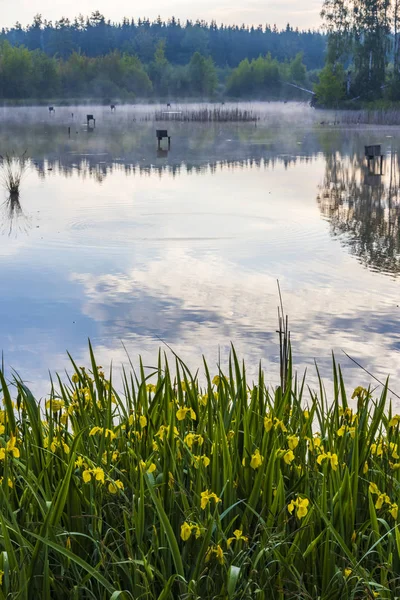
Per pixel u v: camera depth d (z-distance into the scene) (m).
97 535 2.26
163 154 31.20
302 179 22.41
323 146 35.62
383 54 73.62
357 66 74.00
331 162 27.70
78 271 10.56
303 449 2.66
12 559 2.05
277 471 2.51
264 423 2.58
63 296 9.20
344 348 7.13
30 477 2.32
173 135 44.47
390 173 23.88
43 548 2.18
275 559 2.24
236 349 7.11
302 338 7.45
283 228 14.11
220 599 2.09
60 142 38.56
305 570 2.28
